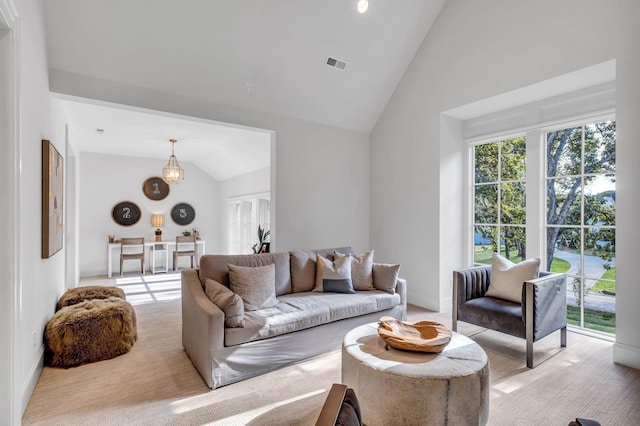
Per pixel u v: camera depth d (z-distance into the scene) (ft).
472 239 14.49
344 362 6.86
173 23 10.21
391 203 16.01
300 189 14.92
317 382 8.09
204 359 7.97
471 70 12.50
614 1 9.11
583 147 11.32
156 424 6.50
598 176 11.00
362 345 7.12
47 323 9.15
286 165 14.52
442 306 13.87
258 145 19.63
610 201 10.75
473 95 12.44
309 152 15.16
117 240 24.52
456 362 6.28
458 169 14.40
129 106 11.19
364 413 6.17
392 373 5.90
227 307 8.07
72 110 14.83
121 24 9.77
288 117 14.52
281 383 8.04
